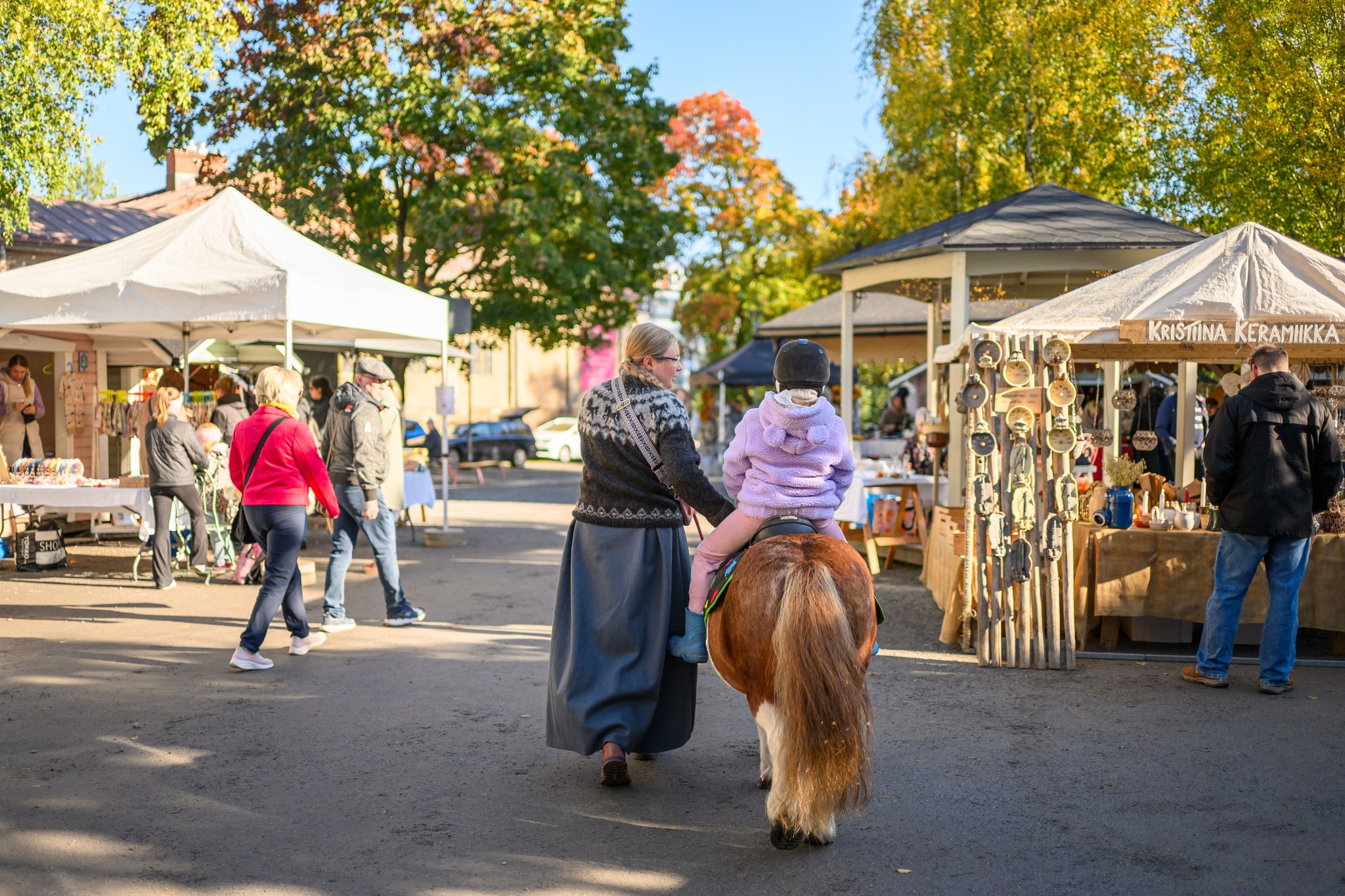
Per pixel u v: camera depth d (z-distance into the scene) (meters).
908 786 4.70
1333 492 6.07
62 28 11.29
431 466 25.08
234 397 11.30
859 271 12.48
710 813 4.41
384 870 3.86
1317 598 6.90
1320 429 6.02
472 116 20.20
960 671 6.79
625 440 4.49
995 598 6.88
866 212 27.50
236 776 4.82
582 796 4.59
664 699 4.66
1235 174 15.68
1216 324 6.69
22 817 4.33
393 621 8.09
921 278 11.91
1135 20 17.64
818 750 3.30
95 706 5.91
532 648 7.41
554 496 20.97
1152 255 10.54
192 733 5.44
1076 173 19.92
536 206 20.69
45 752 5.14
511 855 3.98
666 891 3.69
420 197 21.42
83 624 8.05
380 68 19.94
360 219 22.28
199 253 9.18
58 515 13.14
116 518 13.13
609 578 4.54
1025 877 3.80
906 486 11.07
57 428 12.88
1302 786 4.69
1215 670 6.36
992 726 5.59
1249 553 6.16
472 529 14.72
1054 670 6.80
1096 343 7.13
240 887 3.71
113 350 13.44
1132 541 7.13
